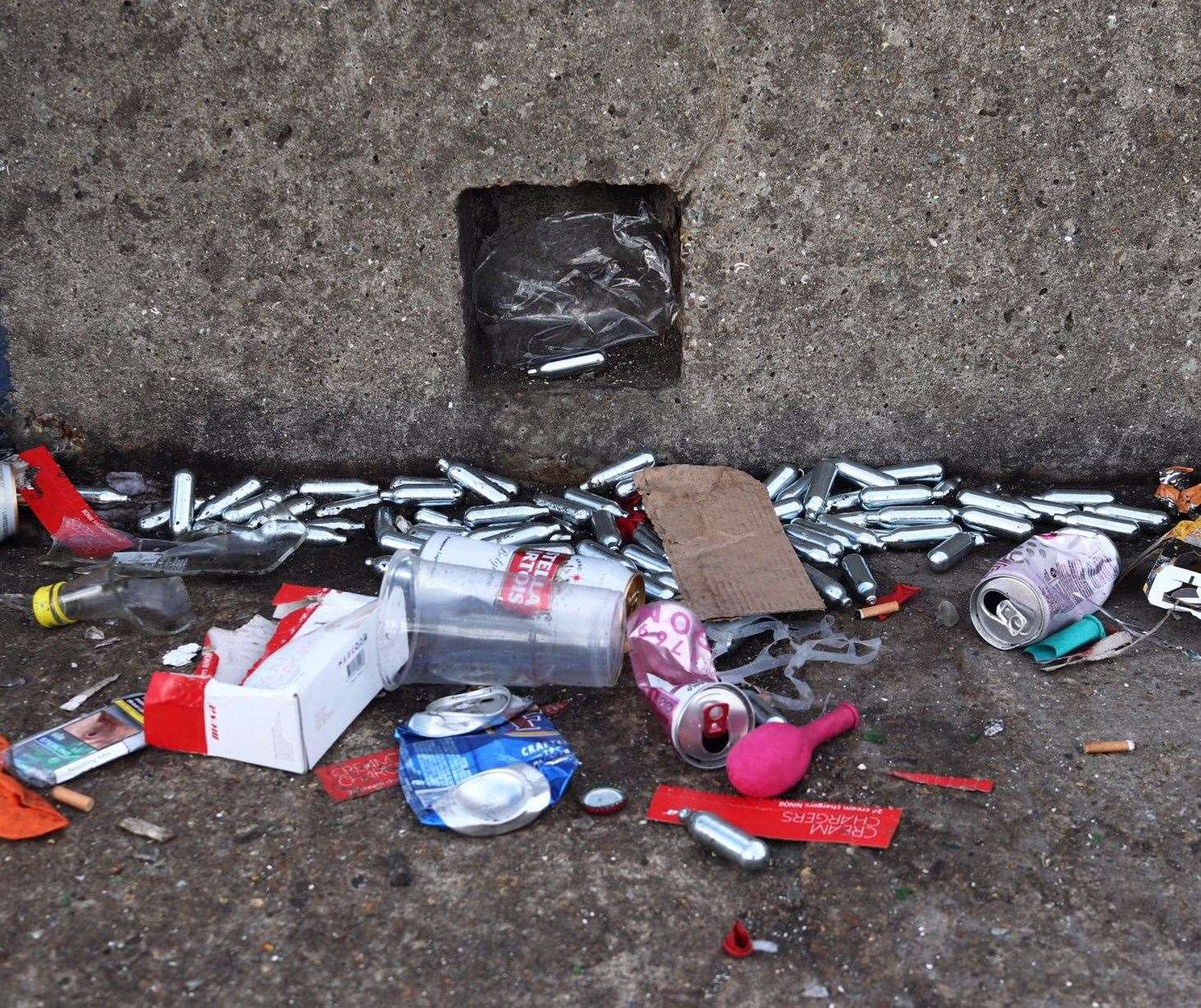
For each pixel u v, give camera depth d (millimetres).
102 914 2033
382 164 3236
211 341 3471
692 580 2967
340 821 2254
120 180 3254
